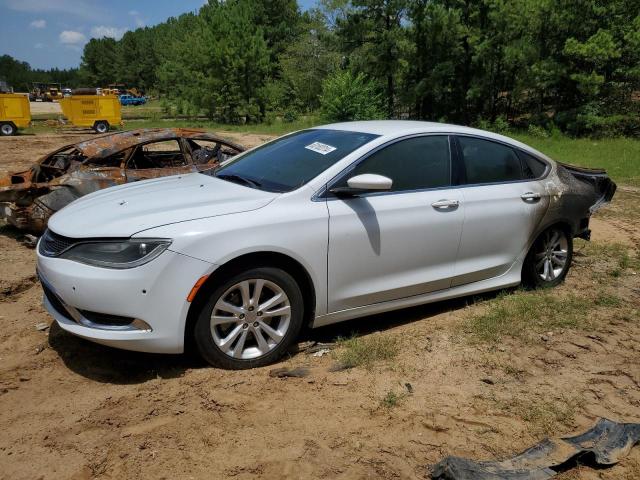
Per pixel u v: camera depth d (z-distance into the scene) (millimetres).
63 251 3400
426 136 4406
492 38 30062
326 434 2941
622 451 2896
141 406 3146
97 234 3316
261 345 3609
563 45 27047
